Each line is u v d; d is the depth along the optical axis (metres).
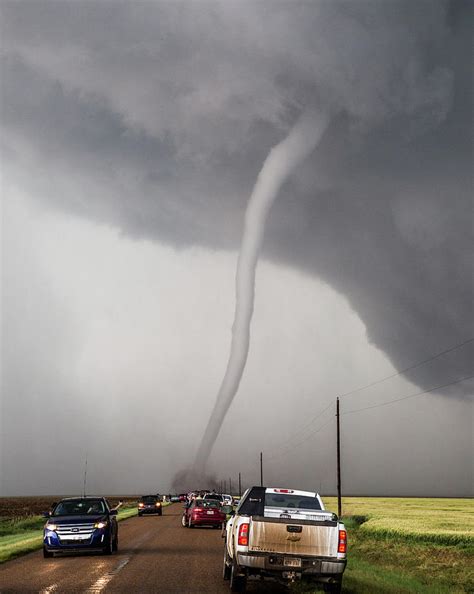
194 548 25.47
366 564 23.83
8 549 23.53
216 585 15.42
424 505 107.88
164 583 15.37
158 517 57.50
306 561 14.18
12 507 115.75
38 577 16.28
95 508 23.36
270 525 14.36
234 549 14.51
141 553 23.14
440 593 16.41
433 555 32.25
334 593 14.62
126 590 14.06
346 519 55.19
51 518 22.38
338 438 59.62
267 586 16.86
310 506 16.53
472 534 39.31
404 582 18.38
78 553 23.11
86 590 14.00
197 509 39.69
